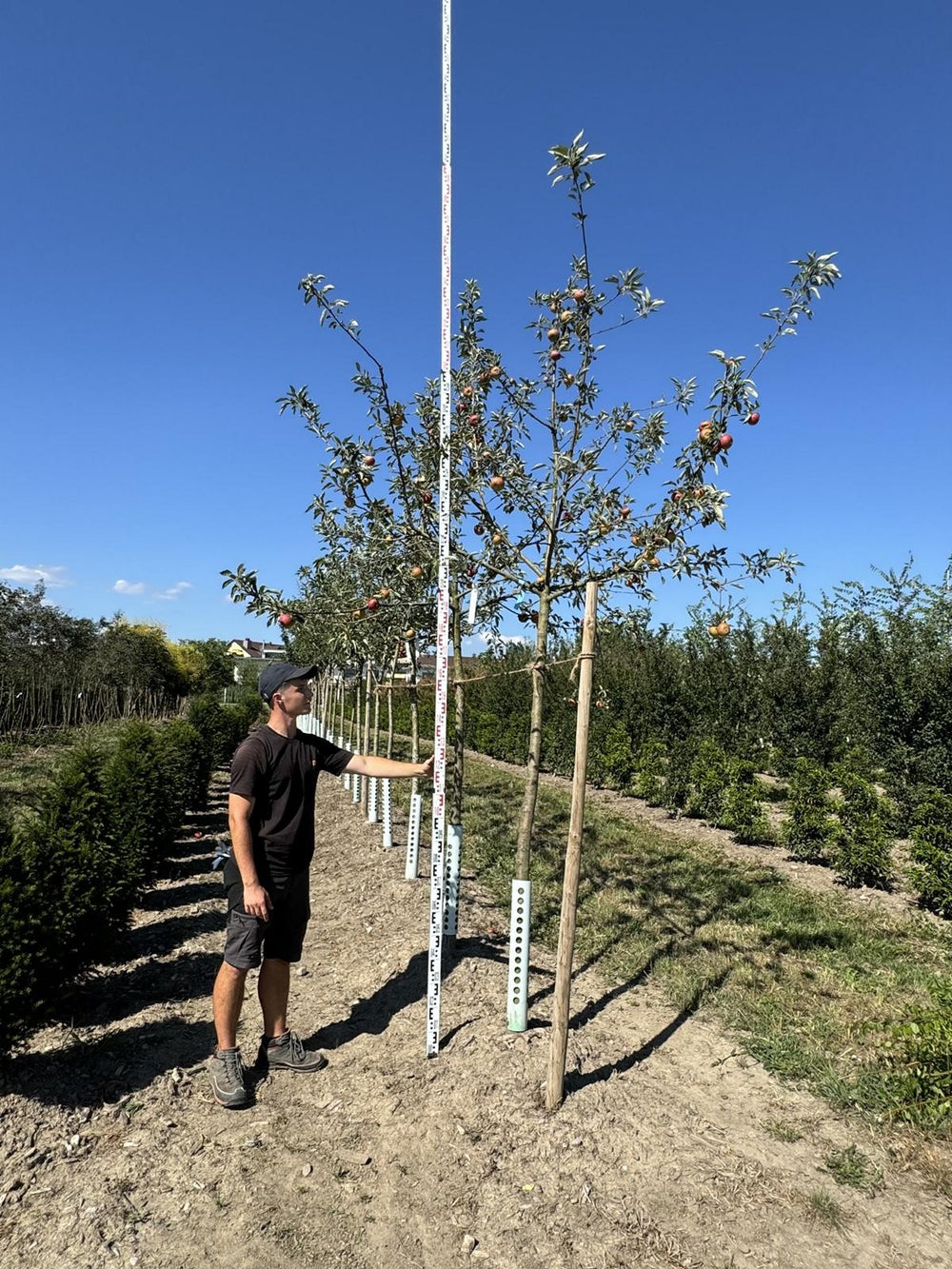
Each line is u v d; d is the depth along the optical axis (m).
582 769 3.28
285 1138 3.27
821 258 3.40
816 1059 3.89
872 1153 3.15
